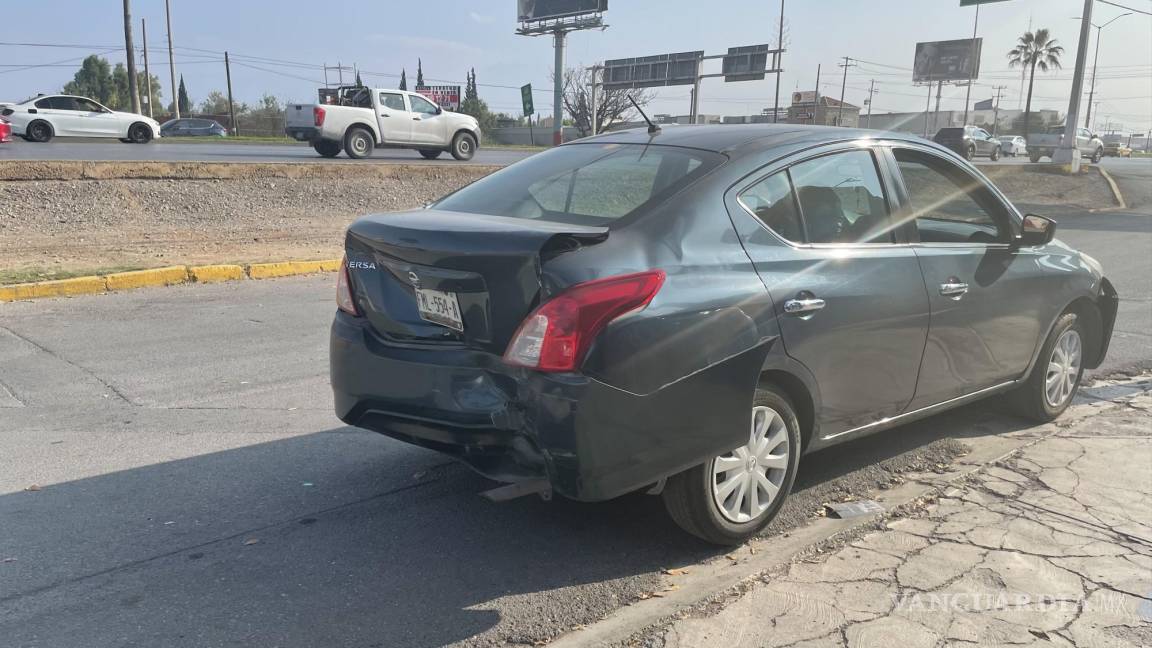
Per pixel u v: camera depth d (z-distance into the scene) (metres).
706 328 3.37
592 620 3.21
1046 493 4.38
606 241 3.30
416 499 4.28
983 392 4.91
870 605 3.31
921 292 4.27
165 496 4.26
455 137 24.09
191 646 3.00
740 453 3.68
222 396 5.93
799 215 3.90
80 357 6.86
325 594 3.37
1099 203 25.17
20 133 24.95
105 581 3.42
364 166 18.38
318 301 9.44
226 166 16.33
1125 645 3.07
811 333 3.75
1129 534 3.92
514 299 3.20
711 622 3.19
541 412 3.14
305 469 4.64
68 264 10.40
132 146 25.12
